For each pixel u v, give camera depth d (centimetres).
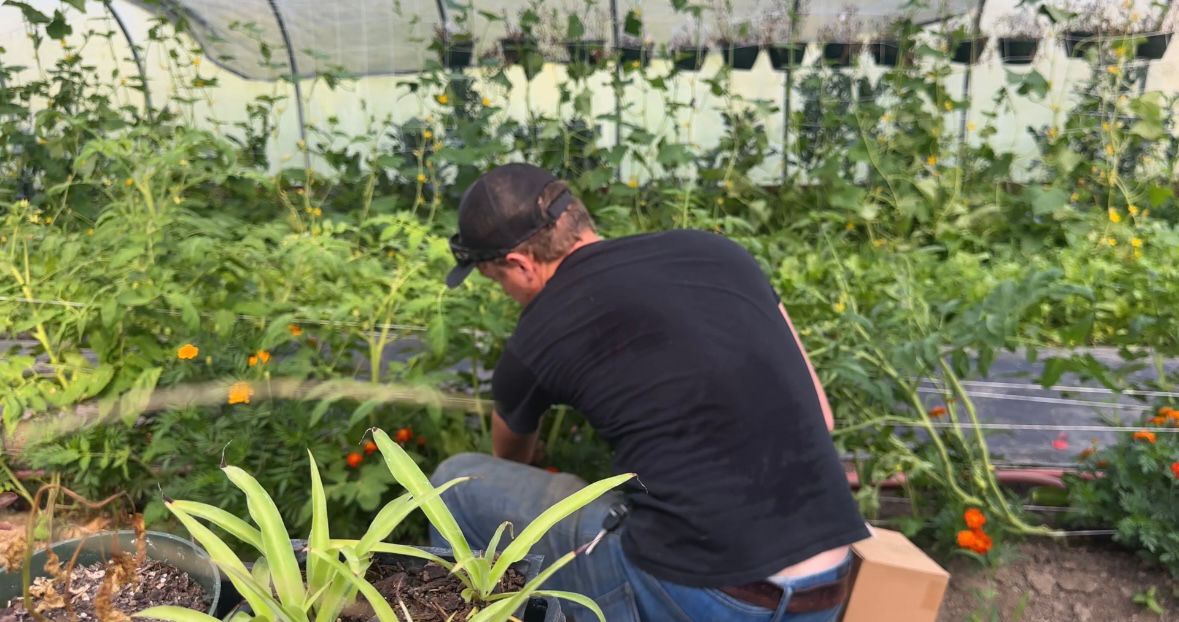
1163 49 457
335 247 243
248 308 221
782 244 401
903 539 189
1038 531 235
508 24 473
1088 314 266
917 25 457
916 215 440
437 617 101
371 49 509
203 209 393
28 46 491
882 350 230
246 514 200
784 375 154
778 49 494
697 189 460
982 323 201
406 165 502
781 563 147
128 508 196
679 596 153
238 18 488
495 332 219
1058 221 430
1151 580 233
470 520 187
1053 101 501
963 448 233
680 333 152
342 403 218
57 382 220
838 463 158
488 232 165
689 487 150
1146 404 258
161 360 219
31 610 85
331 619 90
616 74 446
